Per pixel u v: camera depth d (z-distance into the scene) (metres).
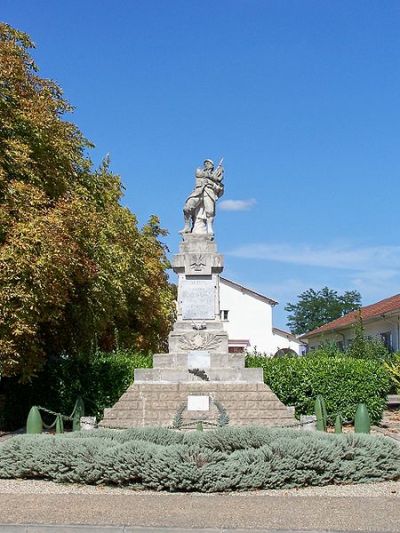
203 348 19.00
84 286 20.53
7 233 17.02
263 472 10.05
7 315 16.64
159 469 9.95
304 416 17.02
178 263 19.69
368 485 10.46
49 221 17.34
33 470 10.80
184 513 8.34
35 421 14.24
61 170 20.19
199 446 10.62
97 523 7.81
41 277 16.67
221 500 9.21
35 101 19.55
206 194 20.27
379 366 20.61
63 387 20.52
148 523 7.81
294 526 7.64
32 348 18.19
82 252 19.48
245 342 53.62
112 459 10.23
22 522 7.88
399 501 9.10
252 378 18.17
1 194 17.56
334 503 8.95
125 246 28.27
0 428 19.88
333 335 49.88
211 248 19.89
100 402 20.53
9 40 20.00
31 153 18.78
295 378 20.05
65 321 21.12
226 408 17.56
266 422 17.38
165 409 17.61
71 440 10.84
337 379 20.00
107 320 21.97
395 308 34.81
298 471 10.23
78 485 10.42
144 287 29.97
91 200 22.00
